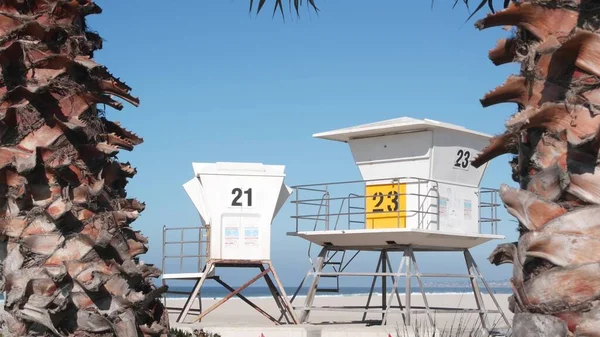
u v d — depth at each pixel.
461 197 17.31
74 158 5.33
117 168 5.60
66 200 5.20
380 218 17.14
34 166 5.13
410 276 16.41
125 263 5.30
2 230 5.16
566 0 4.00
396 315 23.17
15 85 5.29
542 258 3.81
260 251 18.48
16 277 5.09
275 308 33.38
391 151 17.19
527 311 3.87
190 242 19.02
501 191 3.96
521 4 4.03
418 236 16.17
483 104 4.21
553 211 3.81
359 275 17.28
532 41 4.12
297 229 17.86
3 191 5.21
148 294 5.45
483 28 4.13
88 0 5.69
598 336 3.61
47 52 5.41
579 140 3.79
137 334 5.34
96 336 5.14
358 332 14.90
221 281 19.00
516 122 3.95
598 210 3.70
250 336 15.85
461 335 11.63
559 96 3.96
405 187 16.92
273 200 18.58
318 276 18.20
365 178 17.56
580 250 3.70
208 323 18.33
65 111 5.38
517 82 4.11
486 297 46.72
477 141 17.58
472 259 17.69
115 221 5.32
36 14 5.47
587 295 3.66
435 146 16.75
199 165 18.61
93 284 5.14
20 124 5.25
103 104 5.71
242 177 18.53
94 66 5.43
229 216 18.44
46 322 5.00
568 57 3.93
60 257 5.15
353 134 17.48
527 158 4.07
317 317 23.58
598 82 3.86
